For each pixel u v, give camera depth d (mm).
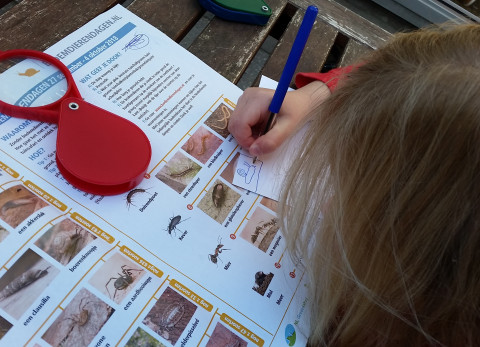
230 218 461
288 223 443
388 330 401
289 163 516
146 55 551
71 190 424
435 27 405
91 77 510
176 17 614
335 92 416
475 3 1348
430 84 314
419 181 317
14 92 463
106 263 392
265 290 426
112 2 590
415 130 316
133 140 458
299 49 451
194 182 472
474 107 296
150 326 374
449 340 365
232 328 396
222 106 545
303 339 413
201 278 413
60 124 442
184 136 503
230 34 625
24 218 393
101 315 366
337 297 413
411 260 341
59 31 540
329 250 414
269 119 511
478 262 311
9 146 432
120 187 438
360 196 364
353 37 703
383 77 354
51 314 356
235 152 513
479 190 296
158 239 421
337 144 384
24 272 367
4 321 344
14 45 511
